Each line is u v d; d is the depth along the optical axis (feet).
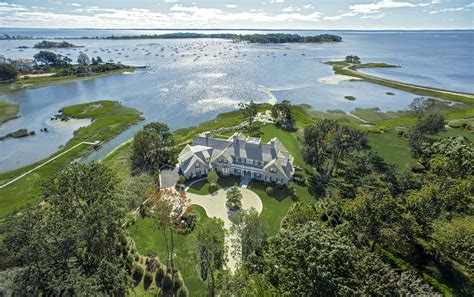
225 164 218.59
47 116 384.88
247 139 230.89
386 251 137.39
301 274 94.38
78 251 117.80
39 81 571.28
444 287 120.57
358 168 221.25
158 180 215.72
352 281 92.58
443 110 388.57
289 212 167.94
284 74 626.64
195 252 128.57
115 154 269.64
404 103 428.15
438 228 131.34
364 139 279.49
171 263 132.87
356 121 358.02
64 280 95.66
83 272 106.11
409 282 97.40
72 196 141.90
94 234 110.83
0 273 98.84
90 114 384.06
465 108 393.09
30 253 101.71
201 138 241.14
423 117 313.32
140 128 342.23
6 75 564.71
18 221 112.78
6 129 342.44
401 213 135.85
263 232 140.26
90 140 302.45
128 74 654.94
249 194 198.29
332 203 171.83
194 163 214.69
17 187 217.97
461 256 122.21
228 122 348.59
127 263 135.23
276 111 344.90
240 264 130.11
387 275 96.94
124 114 379.96
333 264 93.50
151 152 244.42
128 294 113.70
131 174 231.71
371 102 433.48
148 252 146.41
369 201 135.13
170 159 241.35
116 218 123.03
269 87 521.24
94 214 113.60
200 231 127.54
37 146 300.61
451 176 189.57
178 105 424.05
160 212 136.98
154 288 126.72
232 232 142.10
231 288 103.91
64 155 268.62
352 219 143.02
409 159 251.19
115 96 471.62
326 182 211.61
